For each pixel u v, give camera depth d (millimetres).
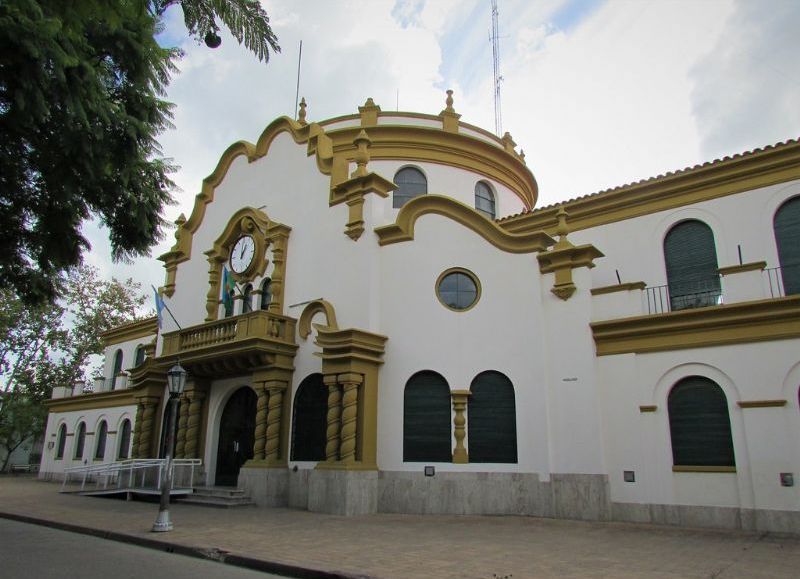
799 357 11594
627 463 13078
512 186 22812
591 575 7359
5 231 9680
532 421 14062
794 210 14711
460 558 8445
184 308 21141
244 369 17234
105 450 26812
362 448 14383
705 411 12508
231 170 21094
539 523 12484
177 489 16578
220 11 5207
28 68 6551
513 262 15164
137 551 9398
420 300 15539
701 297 15531
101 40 8328
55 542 10086
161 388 20906
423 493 14094
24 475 36781
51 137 8023
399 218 15969
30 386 38219
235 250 19766
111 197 9516
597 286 17000
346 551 8945
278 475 15766
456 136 20969
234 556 8523
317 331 16125
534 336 14508
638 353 13469
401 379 15086
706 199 15938
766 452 11594
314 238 17531
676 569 7773
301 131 18812
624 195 17094
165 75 9453
